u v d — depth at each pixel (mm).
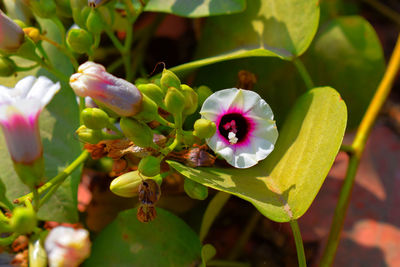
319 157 511
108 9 549
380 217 688
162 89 510
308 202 500
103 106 512
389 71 603
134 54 646
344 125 510
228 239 662
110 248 540
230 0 568
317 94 545
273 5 579
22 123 482
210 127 498
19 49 529
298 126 543
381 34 812
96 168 619
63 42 552
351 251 666
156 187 509
